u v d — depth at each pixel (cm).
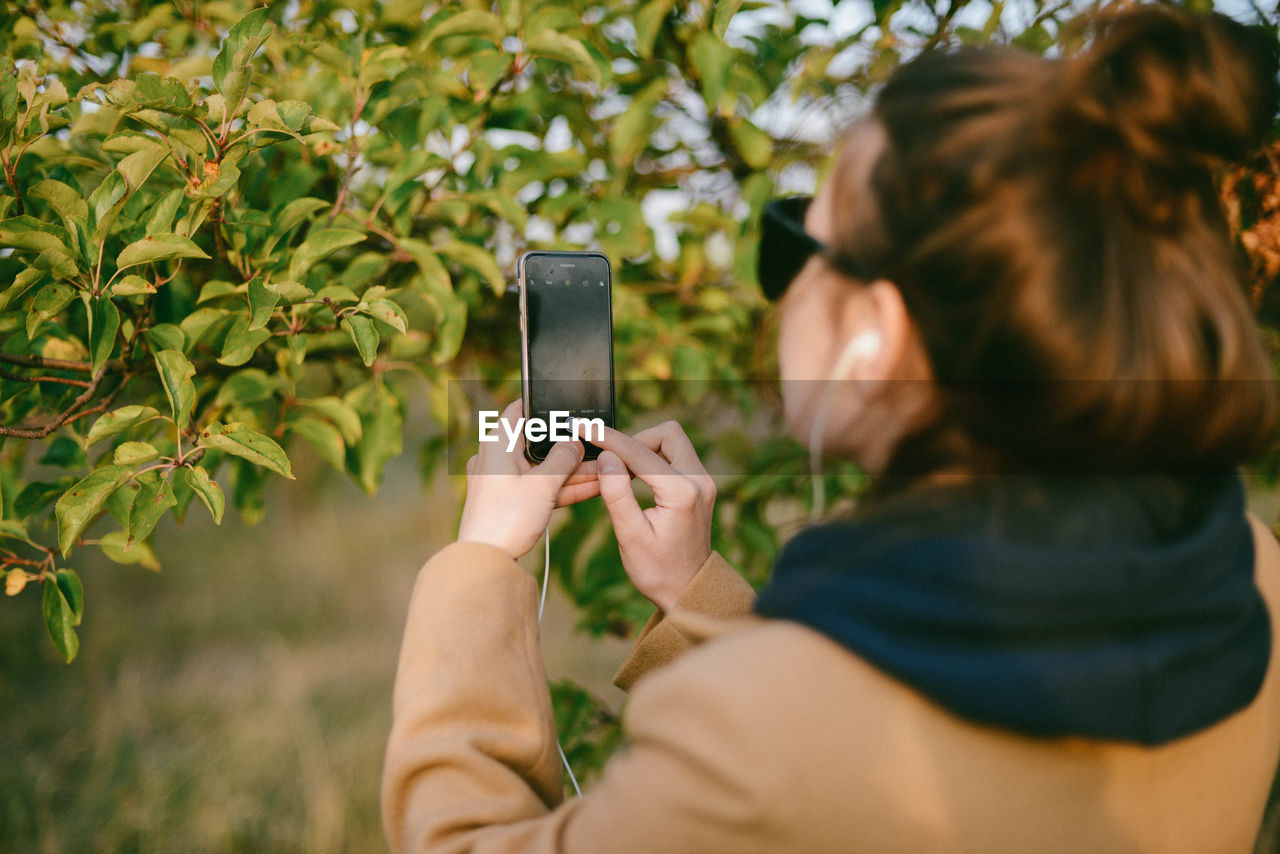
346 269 144
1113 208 53
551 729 75
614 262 155
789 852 49
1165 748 53
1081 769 51
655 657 92
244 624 466
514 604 78
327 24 144
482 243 156
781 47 160
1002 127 54
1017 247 52
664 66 165
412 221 148
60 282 94
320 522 591
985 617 50
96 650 432
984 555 51
